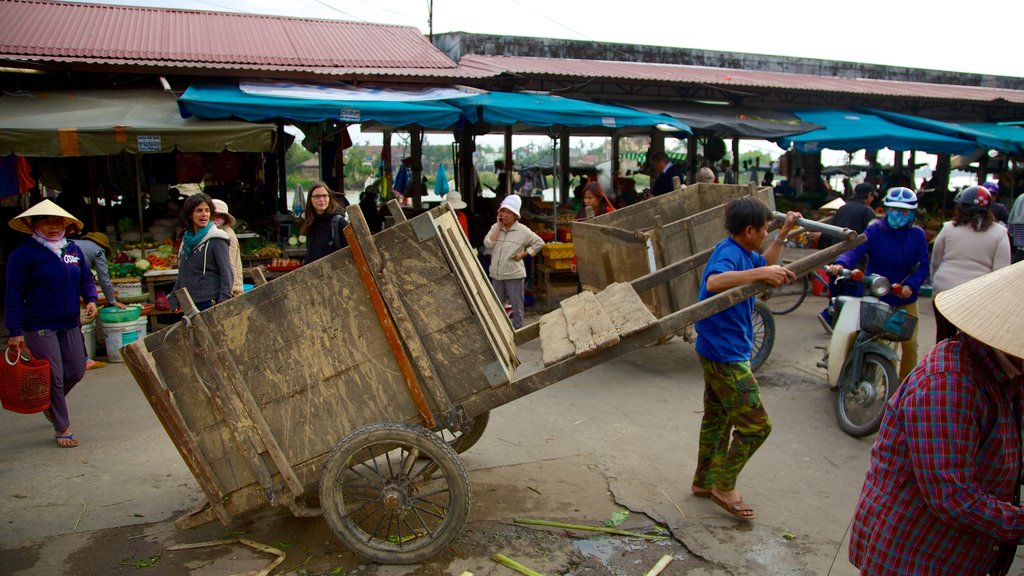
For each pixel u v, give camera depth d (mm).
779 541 3799
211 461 3447
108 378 6875
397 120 8984
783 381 6672
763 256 4070
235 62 9875
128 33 10578
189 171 11320
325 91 9516
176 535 3910
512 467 4730
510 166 13992
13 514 4141
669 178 11289
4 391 4844
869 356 5324
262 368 3400
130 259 8430
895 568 2176
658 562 3588
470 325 3432
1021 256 8711
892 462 2199
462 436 4680
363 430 3400
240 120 8516
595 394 6277
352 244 3312
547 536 3857
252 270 4066
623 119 10266
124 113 8367
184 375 3367
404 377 3457
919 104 16656
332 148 10805
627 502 4223
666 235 6570
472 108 9641
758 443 3887
